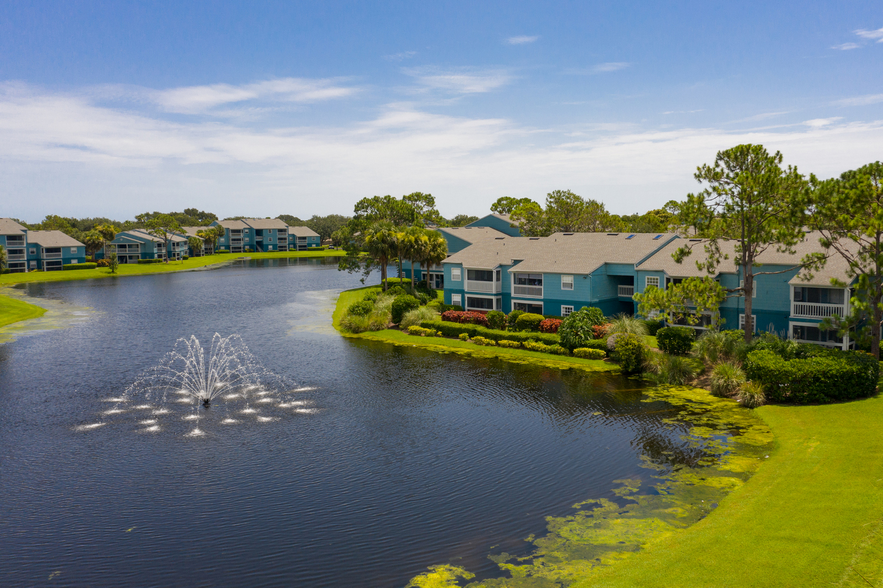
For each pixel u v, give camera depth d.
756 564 15.00
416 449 26.41
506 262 59.53
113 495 22.19
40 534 19.41
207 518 20.31
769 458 23.52
